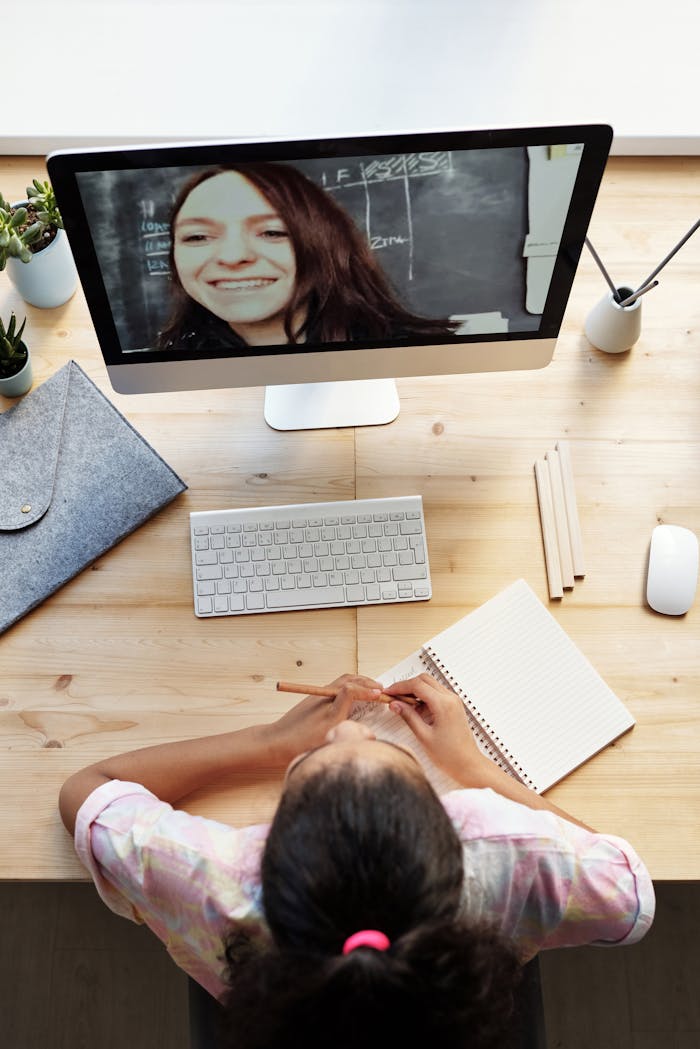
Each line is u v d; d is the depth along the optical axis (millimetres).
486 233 983
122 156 888
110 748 1070
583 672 1103
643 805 1052
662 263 1151
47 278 1231
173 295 1012
